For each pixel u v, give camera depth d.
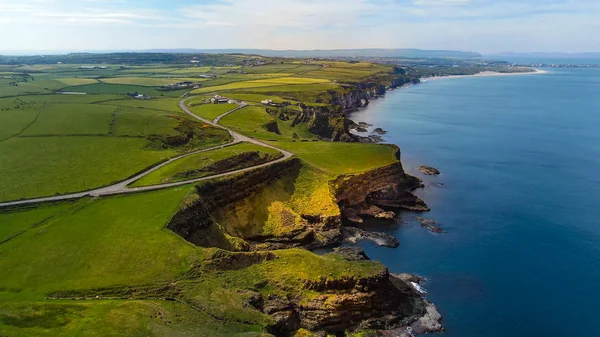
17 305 64.75
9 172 112.38
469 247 112.50
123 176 114.44
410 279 96.56
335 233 116.62
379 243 114.62
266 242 112.75
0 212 93.19
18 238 84.81
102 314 65.00
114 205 97.62
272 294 80.06
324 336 76.62
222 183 114.56
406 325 81.56
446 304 88.56
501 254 108.62
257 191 122.94
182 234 92.00
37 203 97.25
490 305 88.31
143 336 61.53
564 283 96.00
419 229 124.00
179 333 64.25
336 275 83.12
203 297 74.56
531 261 105.25
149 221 90.62
